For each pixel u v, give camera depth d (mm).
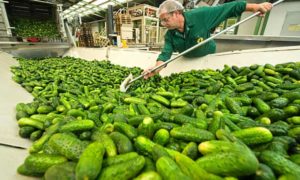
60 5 8219
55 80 3699
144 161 971
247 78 2834
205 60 4070
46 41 7754
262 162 1010
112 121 1642
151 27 10594
